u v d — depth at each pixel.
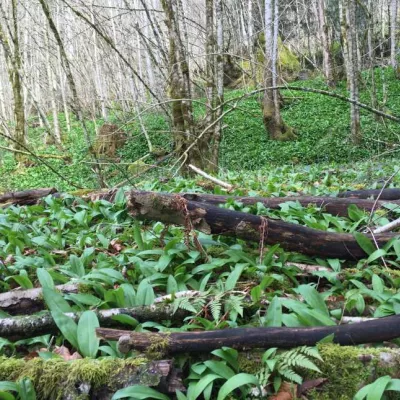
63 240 4.41
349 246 3.70
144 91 21.64
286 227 3.70
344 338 2.51
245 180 8.57
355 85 16.92
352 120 17.11
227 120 22.55
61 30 20.17
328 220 4.53
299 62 30.81
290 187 7.08
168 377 2.32
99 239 4.39
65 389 2.33
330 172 10.09
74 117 31.55
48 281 3.15
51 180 16.75
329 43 27.08
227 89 27.03
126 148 19.11
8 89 31.78
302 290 2.93
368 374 2.34
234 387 2.18
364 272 3.41
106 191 6.55
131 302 3.07
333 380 2.37
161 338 2.50
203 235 4.07
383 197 5.75
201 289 3.21
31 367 2.42
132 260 3.63
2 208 6.25
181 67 9.89
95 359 2.45
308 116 22.22
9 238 4.26
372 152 14.58
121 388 2.29
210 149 10.62
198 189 6.68
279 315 2.72
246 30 25.44
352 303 2.93
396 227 4.21
